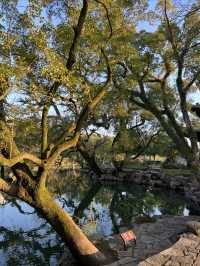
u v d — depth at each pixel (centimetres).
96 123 3678
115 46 1692
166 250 948
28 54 1105
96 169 4325
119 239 1341
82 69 1457
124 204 2675
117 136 3975
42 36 1046
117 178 4275
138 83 2228
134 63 2005
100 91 1257
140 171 4291
